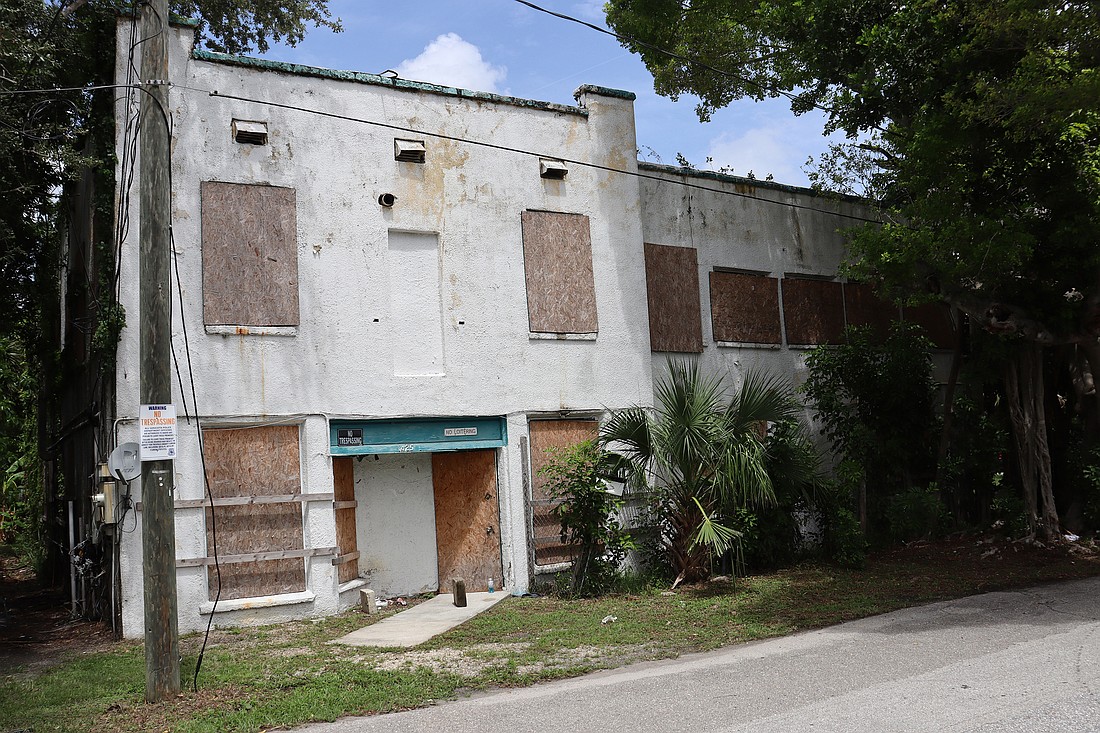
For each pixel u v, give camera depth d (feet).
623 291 50.14
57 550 56.18
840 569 48.06
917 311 65.57
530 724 22.50
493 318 46.14
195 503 38.32
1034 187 45.39
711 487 43.42
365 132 43.91
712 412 44.32
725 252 56.75
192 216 39.70
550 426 47.70
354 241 43.06
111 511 37.14
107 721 24.54
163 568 26.66
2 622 44.04
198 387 38.96
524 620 37.63
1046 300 48.34
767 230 59.06
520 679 27.66
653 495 45.42
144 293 26.96
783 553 49.52
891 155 57.62
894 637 31.53
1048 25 37.37
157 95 27.81
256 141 41.27
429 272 45.11
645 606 39.81
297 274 41.52
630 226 50.93
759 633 33.60
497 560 45.88
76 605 44.42
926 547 54.19
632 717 22.65
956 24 42.47
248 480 39.93
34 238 48.65
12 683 29.43
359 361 42.55
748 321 56.95
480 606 41.88
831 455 58.59
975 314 48.37
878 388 56.39
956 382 58.54
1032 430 52.65
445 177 45.65
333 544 41.16
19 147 40.16
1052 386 58.49
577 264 48.78
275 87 42.04
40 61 39.86
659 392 46.70
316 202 42.37
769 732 20.65
